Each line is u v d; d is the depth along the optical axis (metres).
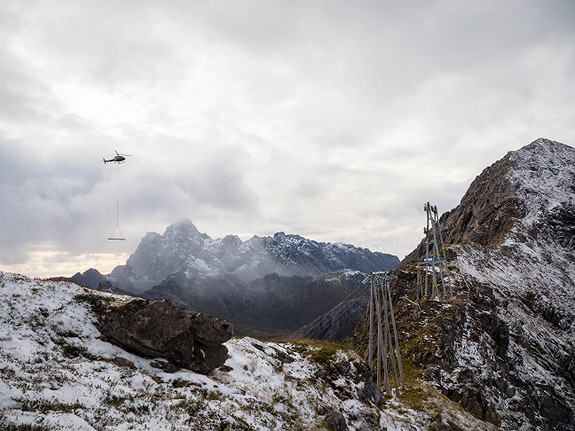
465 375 53.41
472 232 143.25
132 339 26.28
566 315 95.75
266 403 27.70
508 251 117.75
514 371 64.81
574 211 135.88
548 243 128.00
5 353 20.09
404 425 38.31
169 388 23.70
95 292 32.50
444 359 55.19
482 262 104.81
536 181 153.88
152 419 19.83
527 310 92.31
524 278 106.19
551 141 185.00
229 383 28.52
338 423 29.72
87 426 16.53
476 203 162.12
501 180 159.75
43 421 15.27
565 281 111.62
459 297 72.44
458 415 42.56
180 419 20.89
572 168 162.62
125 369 24.02
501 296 89.75
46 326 24.78
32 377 18.62
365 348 71.12
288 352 39.78
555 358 77.31
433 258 83.38
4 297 25.50
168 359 26.89
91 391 19.78
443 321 63.75
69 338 24.92
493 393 54.28
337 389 35.53
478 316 68.88
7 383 17.05
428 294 76.75
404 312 73.31
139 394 21.50
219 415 22.69
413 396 45.16
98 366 23.11
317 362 38.41
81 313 28.08
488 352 62.06
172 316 27.36
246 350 35.00
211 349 29.27
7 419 14.41
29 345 22.03
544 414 59.38
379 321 47.53
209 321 28.92
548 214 135.88
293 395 30.70
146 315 26.91
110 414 18.53
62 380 19.59
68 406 17.50
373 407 35.56
